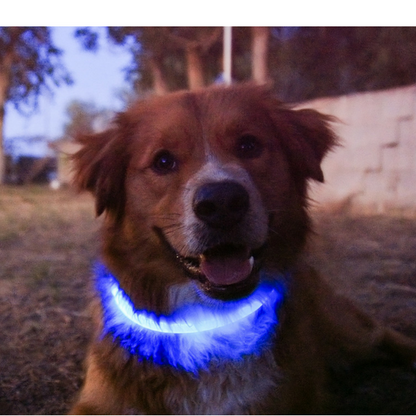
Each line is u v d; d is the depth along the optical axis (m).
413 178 1.49
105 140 0.49
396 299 0.72
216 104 0.45
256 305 0.44
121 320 0.44
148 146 0.45
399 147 1.53
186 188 0.41
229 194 0.38
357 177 1.62
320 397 0.46
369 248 0.98
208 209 0.39
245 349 0.43
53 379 0.53
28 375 0.54
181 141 0.43
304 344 0.46
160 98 0.48
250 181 0.41
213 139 0.43
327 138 0.53
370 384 0.53
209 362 0.43
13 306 0.72
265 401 0.42
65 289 0.79
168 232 0.43
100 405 0.43
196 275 0.43
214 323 0.43
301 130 0.50
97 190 0.47
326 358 0.55
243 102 0.46
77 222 1.38
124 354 0.42
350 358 0.58
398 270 0.84
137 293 0.46
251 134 0.44
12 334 0.63
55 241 1.13
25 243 1.12
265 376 0.43
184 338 0.43
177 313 0.45
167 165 0.44
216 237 0.40
